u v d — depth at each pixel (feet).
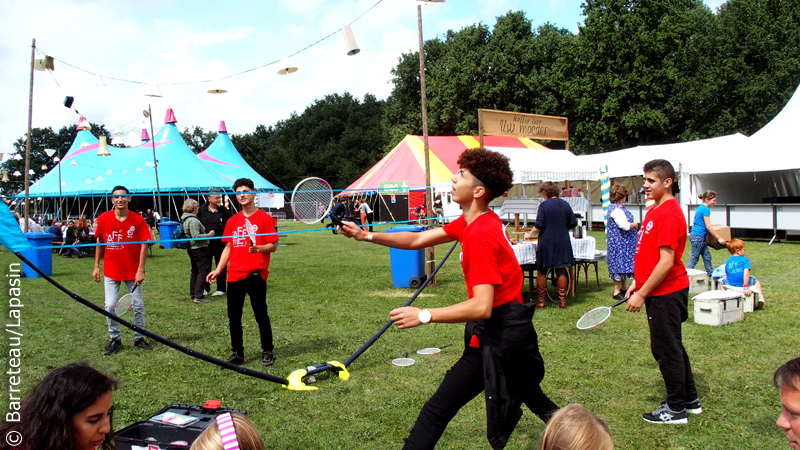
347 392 14.21
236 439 5.49
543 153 75.61
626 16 97.91
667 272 11.50
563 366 15.97
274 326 21.76
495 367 8.02
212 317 23.81
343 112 244.42
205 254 27.61
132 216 18.60
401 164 78.79
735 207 52.60
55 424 5.57
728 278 23.29
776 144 51.60
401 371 15.80
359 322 22.18
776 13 103.30
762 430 11.61
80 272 39.99
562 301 24.17
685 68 102.32
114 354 18.08
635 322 21.20
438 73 119.03
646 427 11.87
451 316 7.70
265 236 16.31
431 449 8.34
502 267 8.08
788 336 18.61
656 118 96.84
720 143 64.64
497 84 111.34
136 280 18.53
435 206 76.95
